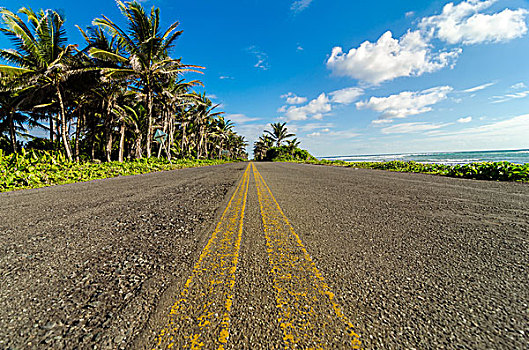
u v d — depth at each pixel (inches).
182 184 278.4
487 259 73.4
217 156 2578.7
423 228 104.7
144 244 87.6
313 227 107.0
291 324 45.9
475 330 44.0
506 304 51.4
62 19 546.0
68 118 822.5
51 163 410.0
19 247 84.7
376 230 102.1
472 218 121.0
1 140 845.2
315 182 291.3
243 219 121.3
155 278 63.0
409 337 42.6
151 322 46.6
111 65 642.2
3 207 154.3
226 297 54.4
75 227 108.5
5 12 468.4
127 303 52.4
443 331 43.9
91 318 47.7
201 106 1336.1
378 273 65.1
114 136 1081.4
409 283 60.0
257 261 73.0
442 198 177.3
